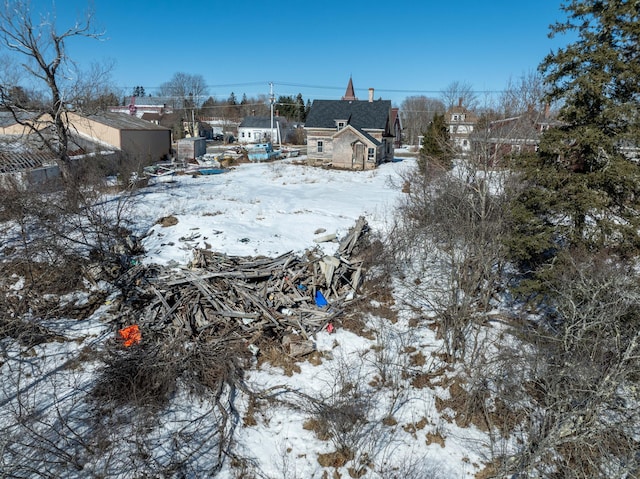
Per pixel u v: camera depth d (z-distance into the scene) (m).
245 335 12.08
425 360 11.97
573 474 8.19
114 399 9.79
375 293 14.71
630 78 10.29
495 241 12.37
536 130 17.95
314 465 8.65
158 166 33.81
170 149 41.94
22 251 14.45
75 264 14.17
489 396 10.59
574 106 11.11
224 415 9.45
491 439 9.03
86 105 24.48
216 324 12.39
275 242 16.95
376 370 11.37
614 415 9.14
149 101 99.75
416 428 9.73
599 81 10.39
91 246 14.78
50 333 11.75
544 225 11.91
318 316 13.04
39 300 12.83
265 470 8.49
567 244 11.80
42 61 21.69
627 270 10.45
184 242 16.52
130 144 34.44
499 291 14.77
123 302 12.93
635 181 10.44
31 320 11.99
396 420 9.91
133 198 21.83
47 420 9.13
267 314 12.58
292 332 12.44
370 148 37.12
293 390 10.37
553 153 11.59
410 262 16.44
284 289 13.80
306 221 19.75
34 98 23.67
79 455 8.42
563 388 9.12
